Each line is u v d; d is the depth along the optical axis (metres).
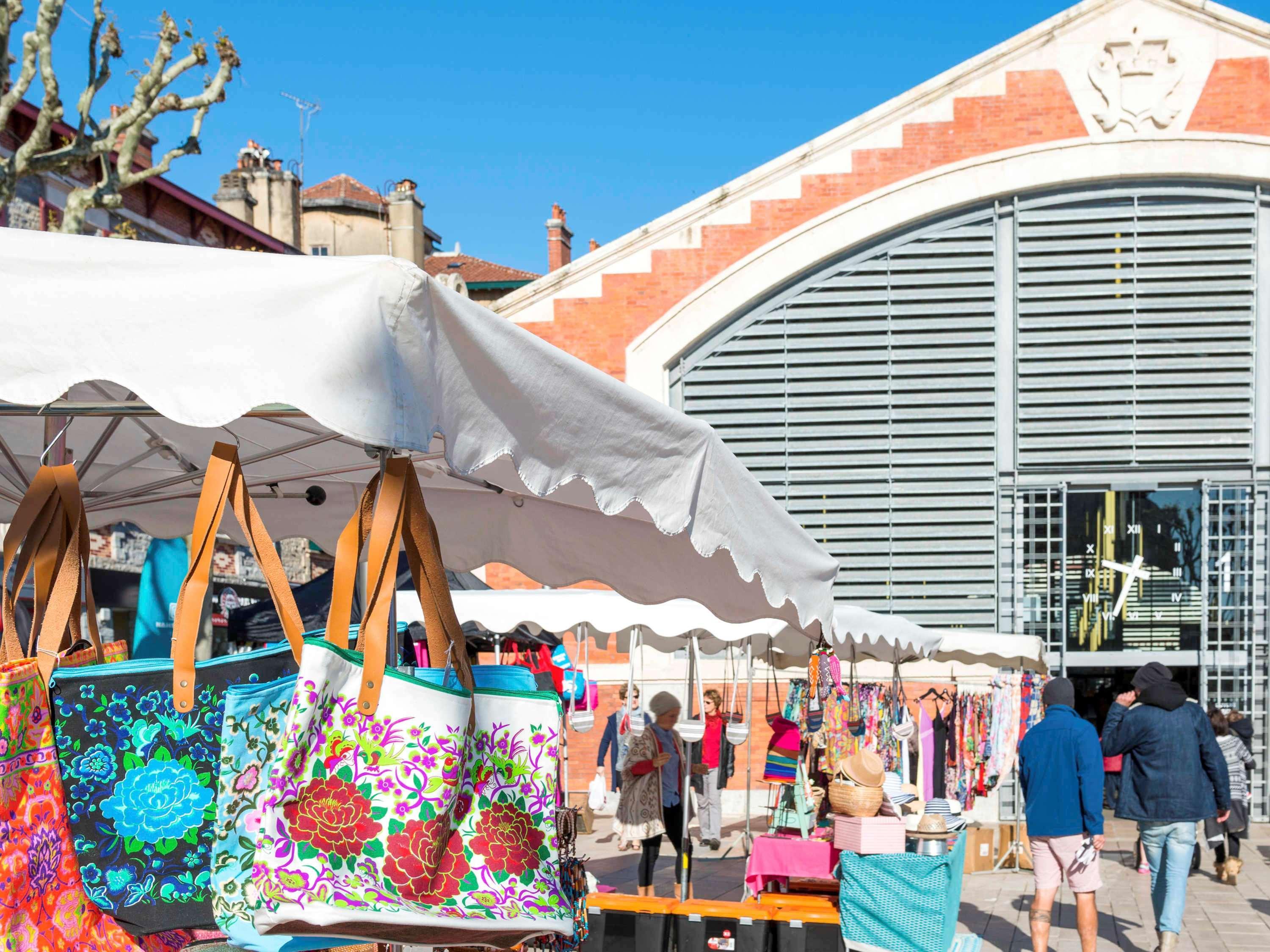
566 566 5.70
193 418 2.40
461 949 3.40
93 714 2.76
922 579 17.09
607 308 17.55
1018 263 17.09
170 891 2.77
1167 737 8.10
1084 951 7.75
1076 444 16.88
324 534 6.27
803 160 17.33
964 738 12.78
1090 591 16.86
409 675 2.78
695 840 14.79
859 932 7.48
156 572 7.49
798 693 11.55
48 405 3.24
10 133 17.00
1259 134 16.55
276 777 2.51
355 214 42.50
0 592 2.87
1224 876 11.81
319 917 2.47
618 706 17.20
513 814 2.87
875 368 17.25
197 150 12.23
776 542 4.42
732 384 17.52
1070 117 16.91
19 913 2.53
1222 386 16.75
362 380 2.46
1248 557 16.62
